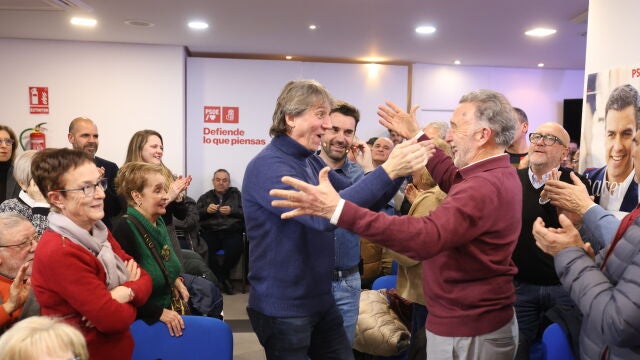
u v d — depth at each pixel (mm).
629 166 2266
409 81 6668
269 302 1633
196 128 6289
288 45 5691
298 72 6402
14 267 1830
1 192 3332
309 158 1881
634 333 1132
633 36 2324
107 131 5875
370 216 1284
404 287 2398
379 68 6559
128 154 3266
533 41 5188
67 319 1448
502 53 5828
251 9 4215
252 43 5633
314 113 1594
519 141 3621
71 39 5629
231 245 5625
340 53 6070
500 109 1547
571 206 1805
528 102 6863
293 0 3916
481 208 1416
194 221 5281
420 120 6715
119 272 1604
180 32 5160
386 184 1429
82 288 1416
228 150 6348
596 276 1271
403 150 1432
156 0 3984
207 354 1771
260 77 6340
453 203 1399
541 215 2328
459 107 1616
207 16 4477
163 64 5902
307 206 1284
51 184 1476
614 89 2424
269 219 1602
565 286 1345
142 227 1938
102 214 1536
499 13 4152
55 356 1146
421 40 5246
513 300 1604
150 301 1864
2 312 1686
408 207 3312
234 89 6309
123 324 1489
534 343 2385
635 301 1119
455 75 6707
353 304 2223
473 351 1520
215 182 5867
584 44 5281
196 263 2971
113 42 5781
